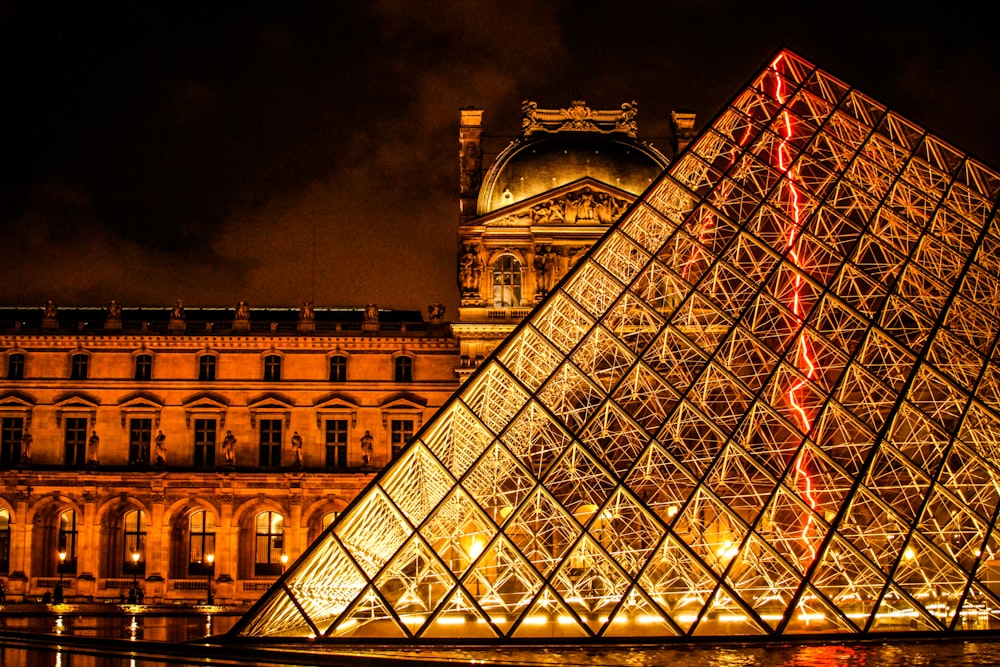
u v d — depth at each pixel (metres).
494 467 54.28
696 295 53.16
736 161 59.62
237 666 39.12
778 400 66.81
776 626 43.88
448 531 51.81
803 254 64.00
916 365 49.34
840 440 73.94
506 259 102.75
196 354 109.81
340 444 109.06
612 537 50.66
